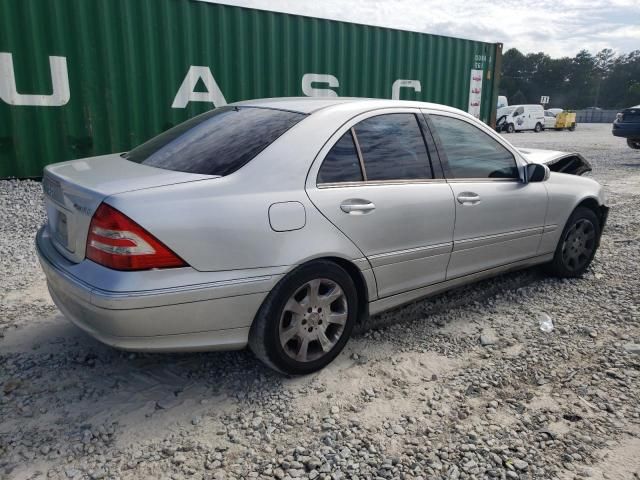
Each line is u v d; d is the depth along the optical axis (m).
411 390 2.85
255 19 7.91
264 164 2.72
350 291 3.03
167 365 3.06
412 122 3.41
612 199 8.47
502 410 2.67
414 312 3.86
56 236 2.90
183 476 2.19
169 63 7.45
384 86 9.45
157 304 2.37
